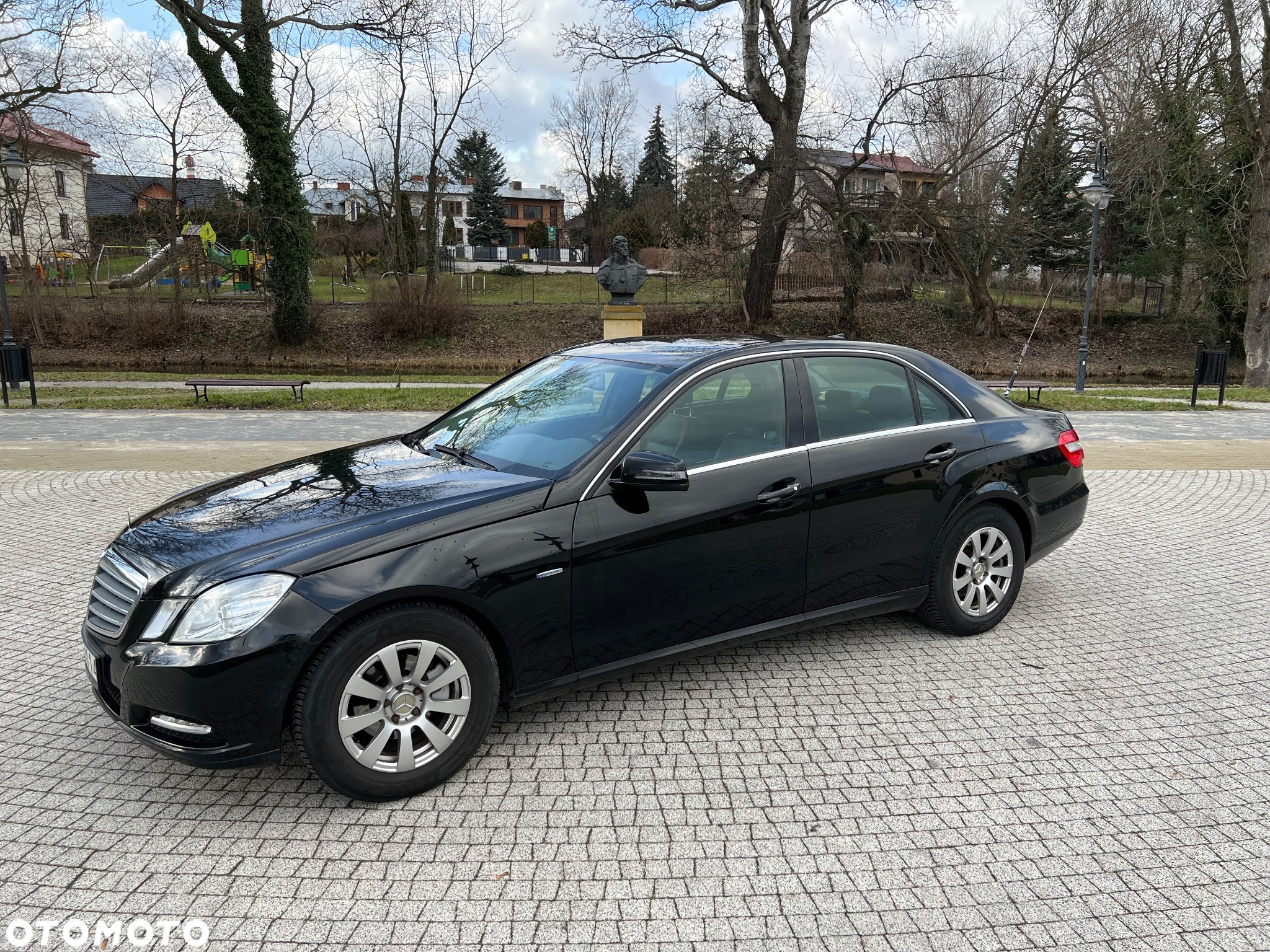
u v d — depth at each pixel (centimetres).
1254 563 637
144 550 330
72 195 5247
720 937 251
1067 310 3678
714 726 380
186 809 317
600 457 362
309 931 253
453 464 394
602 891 271
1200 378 1722
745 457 393
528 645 344
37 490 830
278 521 333
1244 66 2516
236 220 3416
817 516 407
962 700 407
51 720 385
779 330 3312
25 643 468
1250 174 2627
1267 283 2455
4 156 2783
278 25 2597
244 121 2828
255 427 1302
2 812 313
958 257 3259
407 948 246
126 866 283
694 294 3988
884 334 3369
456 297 3475
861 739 370
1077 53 2769
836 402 430
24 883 273
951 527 455
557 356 484
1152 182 2750
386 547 316
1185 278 3462
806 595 414
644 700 406
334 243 4791
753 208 3153
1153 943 251
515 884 274
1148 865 287
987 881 278
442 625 321
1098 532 725
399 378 2209
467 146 8019
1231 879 280
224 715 294
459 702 329
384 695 314
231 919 258
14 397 1678
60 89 2788
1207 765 352
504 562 332
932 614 472
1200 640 486
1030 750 362
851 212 2822
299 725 302
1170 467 1007
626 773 342
